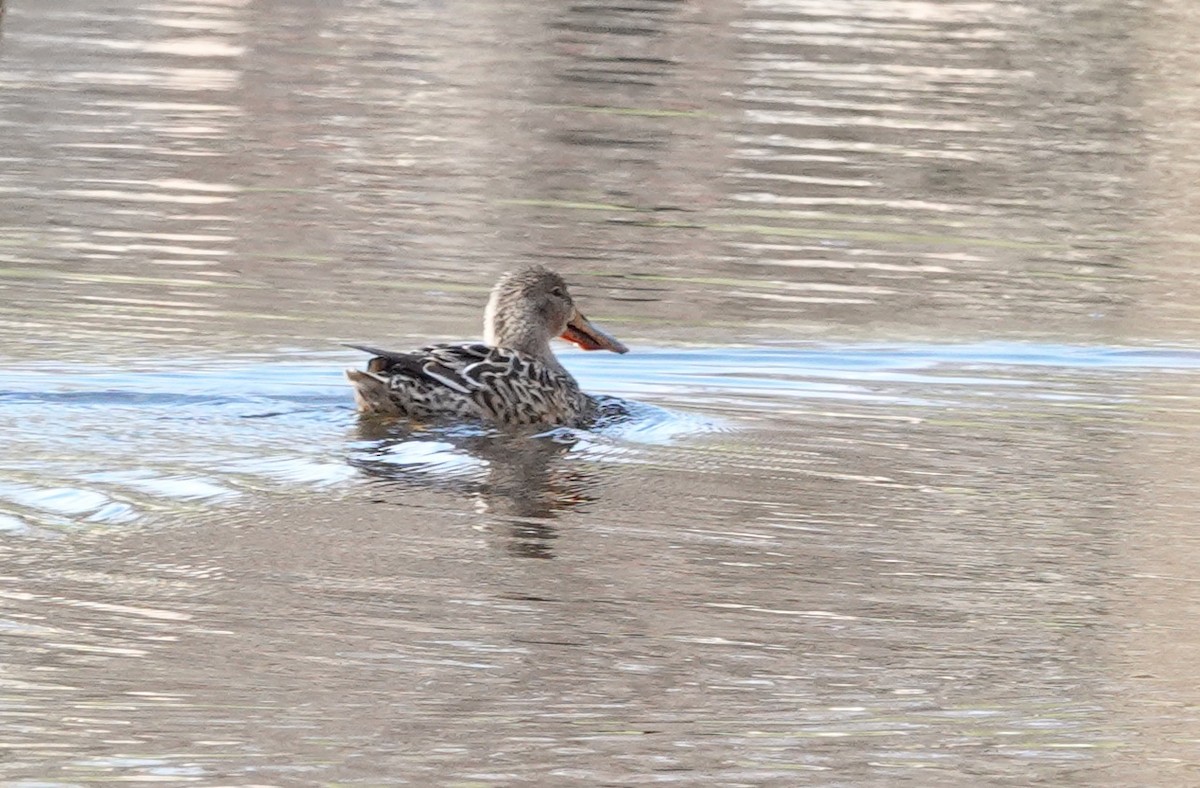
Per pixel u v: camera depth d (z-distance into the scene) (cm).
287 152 2347
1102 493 1298
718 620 1011
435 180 2253
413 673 915
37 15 3114
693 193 2253
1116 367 1677
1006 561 1142
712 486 1281
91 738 823
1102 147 2550
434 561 1087
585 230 2077
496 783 798
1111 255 2062
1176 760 854
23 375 1470
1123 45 3219
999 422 1494
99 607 983
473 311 1761
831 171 2370
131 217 2025
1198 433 1477
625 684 913
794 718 884
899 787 812
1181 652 995
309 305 1744
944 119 2659
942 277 1958
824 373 1631
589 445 1384
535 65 2912
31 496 1175
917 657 973
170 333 1628
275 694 880
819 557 1133
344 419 1410
